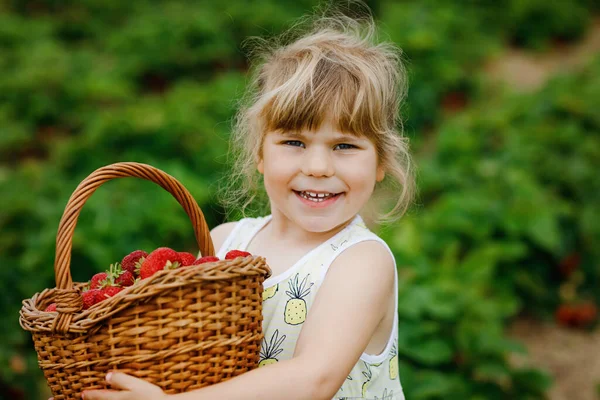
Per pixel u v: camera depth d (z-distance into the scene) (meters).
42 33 8.40
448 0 9.51
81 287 1.65
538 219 4.68
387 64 1.79
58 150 5.70
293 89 1.61
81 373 1.38
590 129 6.34
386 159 1.78
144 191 4.89
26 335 3.78
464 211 4.75
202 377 1.40
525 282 4.60
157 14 8.76
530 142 5.88
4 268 3.96
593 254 4.91
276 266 1.76
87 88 6.70
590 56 8.43
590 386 4.01
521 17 9.20
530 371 3.52
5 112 6.46
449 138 5.98
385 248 1.73
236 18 8.48
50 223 4.30
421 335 3.41
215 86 6.83
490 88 7.61
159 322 1.36
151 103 6.49
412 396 3.16
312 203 1.66
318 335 1.53
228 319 1.41
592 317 4.61
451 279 4.02
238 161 2.11
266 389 1.39
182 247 4.73
